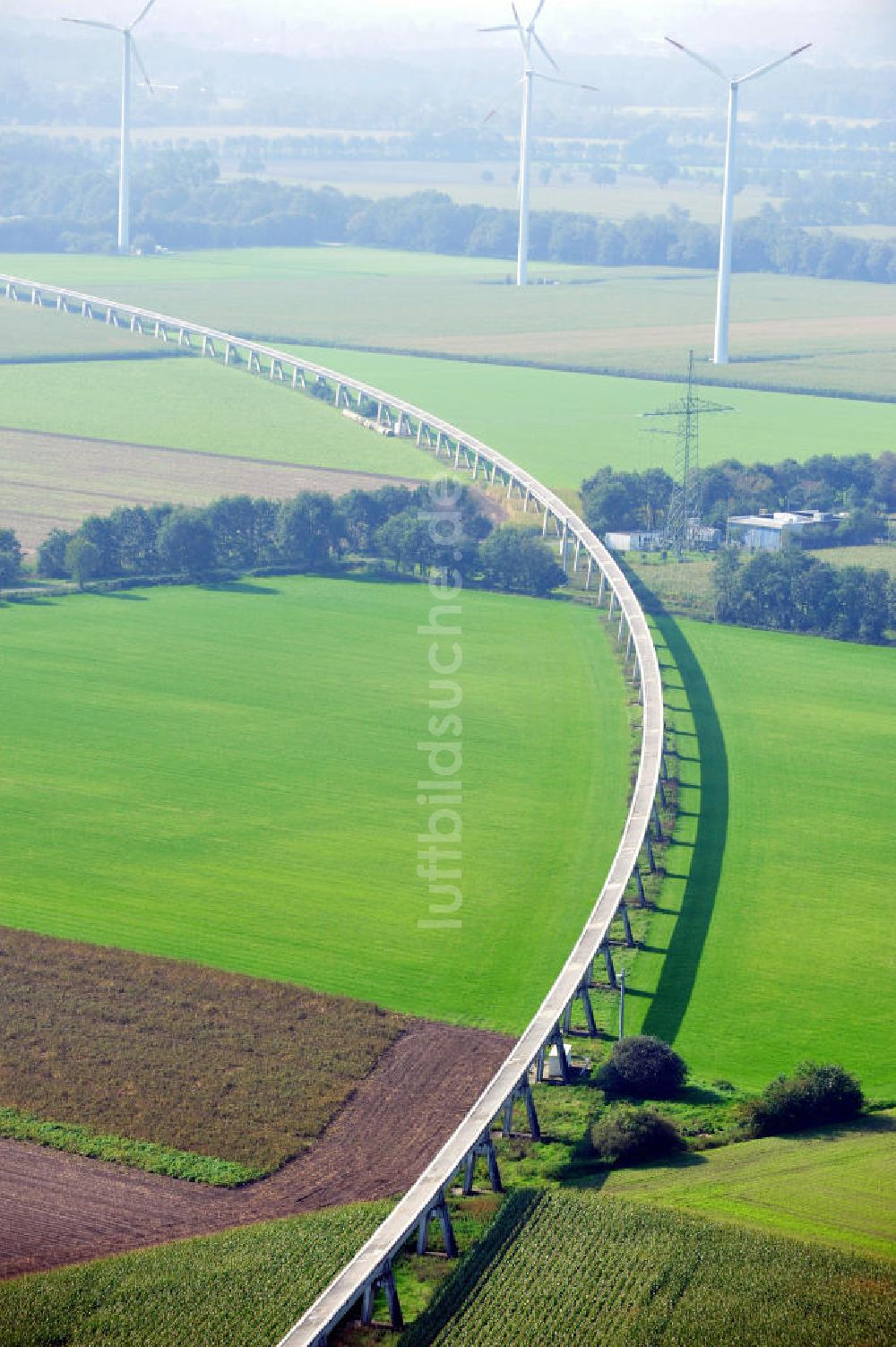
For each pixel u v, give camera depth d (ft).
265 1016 528.63
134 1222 429.38
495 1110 460.55
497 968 565.12
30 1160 453.58
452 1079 498.69
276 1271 407.44
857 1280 404.16
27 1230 424.87
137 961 561.43
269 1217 433.07
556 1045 507.71
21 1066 496.23
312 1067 501.97
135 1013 527.40
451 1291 402.72
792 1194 441.27
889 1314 392.88
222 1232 424.87
